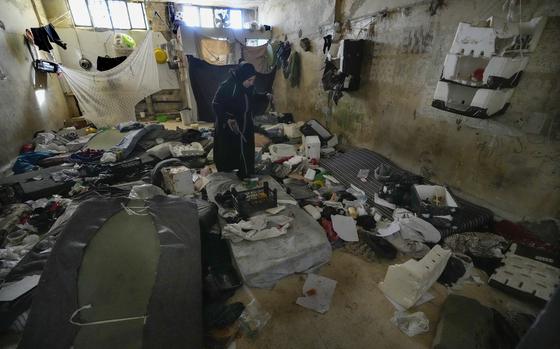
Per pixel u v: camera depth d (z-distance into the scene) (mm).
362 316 1547
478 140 2254
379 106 3320
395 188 2596
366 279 1817
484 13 2064
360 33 3473
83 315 1234
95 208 1735
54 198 2615
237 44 5906
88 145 4066
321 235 2010
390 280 1655
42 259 1651
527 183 1986
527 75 1864
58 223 2025
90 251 1498
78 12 5922
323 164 3588
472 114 2102
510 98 1976
